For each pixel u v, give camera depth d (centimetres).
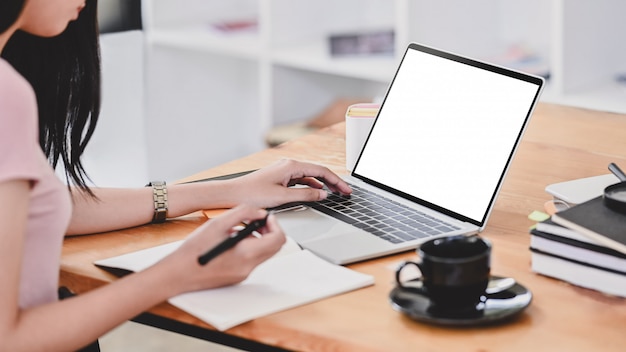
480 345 110
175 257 123
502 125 150
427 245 120
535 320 116
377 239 142
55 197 123
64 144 157
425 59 168
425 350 109
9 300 111
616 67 303
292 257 135
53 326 114
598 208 130
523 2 322
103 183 315
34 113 115
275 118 366
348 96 388
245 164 184
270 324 117
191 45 364
